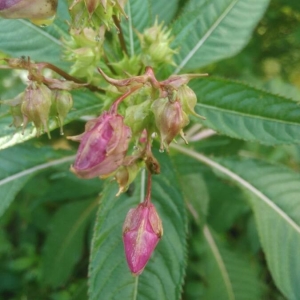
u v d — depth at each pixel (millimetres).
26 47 182
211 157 191
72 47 163
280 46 347
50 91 136
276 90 290
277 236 176
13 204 306
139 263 127
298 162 269
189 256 287
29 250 327
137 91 134
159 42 164
